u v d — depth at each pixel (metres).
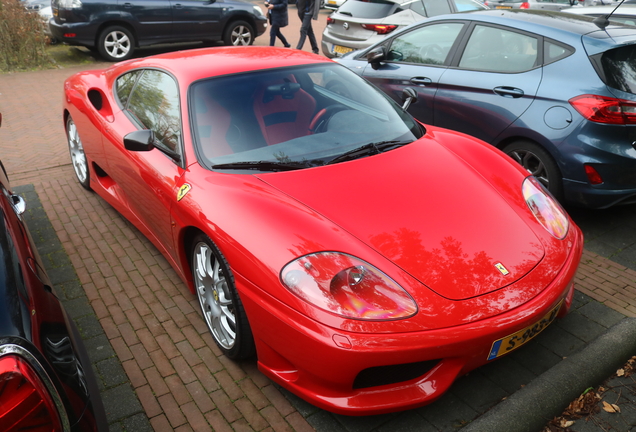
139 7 10.06
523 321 2.08
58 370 1.59
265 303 2.17
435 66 4.87
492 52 4.48
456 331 1.99
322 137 2.98
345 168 2.72
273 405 2.41
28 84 8.86
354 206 2.42
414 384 2.13
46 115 7.24
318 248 2.17
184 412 2.38
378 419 2.31
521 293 2.14
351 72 3.62
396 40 5.35
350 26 8.95
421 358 1.97
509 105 4.21
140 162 3.22
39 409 1.46
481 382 2.52
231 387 2.53
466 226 2.38
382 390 2.12
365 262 2.13
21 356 1.47
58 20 9.77
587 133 3.74
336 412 2.11
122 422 2.33
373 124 3.17
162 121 3.19
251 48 3.75
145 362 2.71
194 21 10.71
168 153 3.03
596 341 2.67
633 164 3.69
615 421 2.28
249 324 2.35
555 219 2.62
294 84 3.24
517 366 2.62
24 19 9.91
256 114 3.01
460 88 4.58
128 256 3.73
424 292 2.06
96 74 4.50
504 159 3.05
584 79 3.84
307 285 2.06
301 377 2.17
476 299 2.07
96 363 2.70
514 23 4.39
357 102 3.32
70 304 3.21
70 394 1.59
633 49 3.95
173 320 3.04
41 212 4.43
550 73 4.03
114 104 3.86
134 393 2.50
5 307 1.58
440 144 3.13
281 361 2.27
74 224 4.21
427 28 5.08
